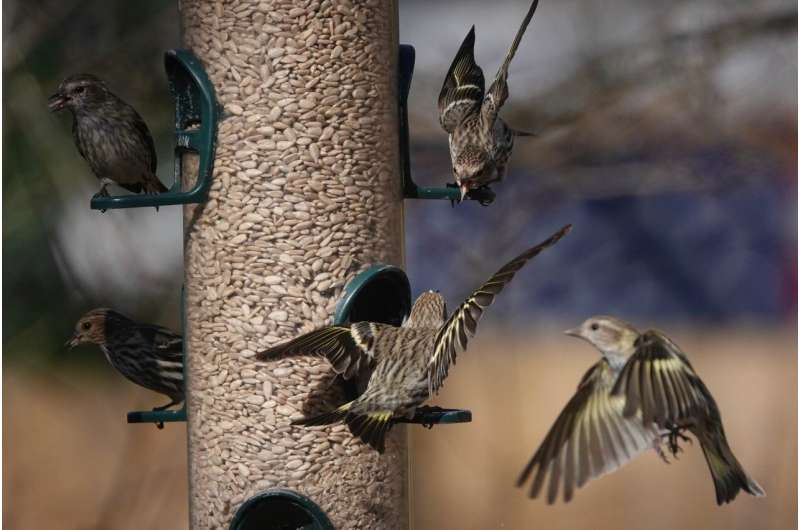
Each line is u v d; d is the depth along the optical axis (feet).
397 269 30.55
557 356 74.18
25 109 42.60
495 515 56.18
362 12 30.94
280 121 30.30
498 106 34.60
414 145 60.08
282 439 29.71
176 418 30.86
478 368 63.67
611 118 58.70
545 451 23.29
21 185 42.57
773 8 56.85
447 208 60.64
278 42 30.40
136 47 43.98
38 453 55.77
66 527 53.57
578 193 60.29
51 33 43.21
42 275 43.45
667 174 59.62
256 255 30.14
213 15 30.66
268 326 30.01
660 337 24.64
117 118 36.63
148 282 44.93
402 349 27.30
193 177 30.94
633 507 58.13
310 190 30.27
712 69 57.57
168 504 52.85
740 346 73.51
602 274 75.41
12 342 43.52
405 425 30.78
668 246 75.10
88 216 44.09
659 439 25.21
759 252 74.13
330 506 29.68
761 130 59.36
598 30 59.21
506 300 66.39
